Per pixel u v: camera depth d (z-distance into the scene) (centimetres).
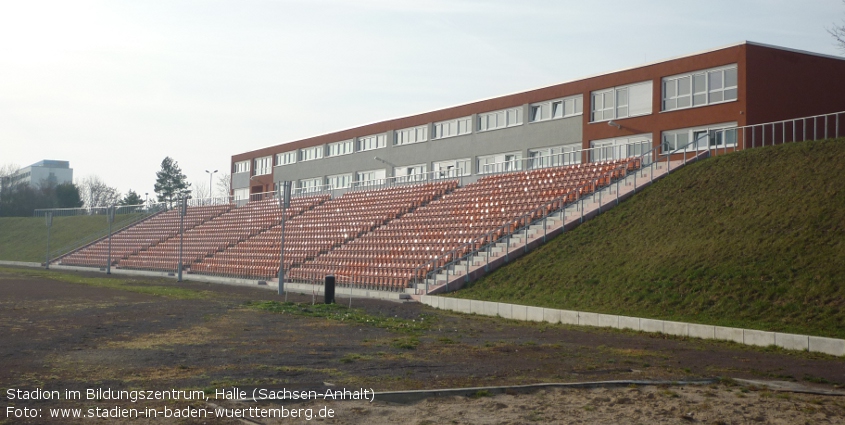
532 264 2666
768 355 1445
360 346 1505
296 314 2191
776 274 1906
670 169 3108
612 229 2723
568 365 1282
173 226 6456
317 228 4684
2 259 7125
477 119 4859
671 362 1340
